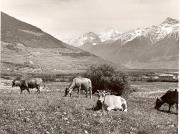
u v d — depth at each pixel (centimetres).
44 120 2225
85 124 2214
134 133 2125
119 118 2491
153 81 13200
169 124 2473
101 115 2539
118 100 2872
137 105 3653
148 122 2470
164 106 3747
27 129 1998
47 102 2952
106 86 4656
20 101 3005
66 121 2255
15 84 4338
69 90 3916
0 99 3159
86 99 3606
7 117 2234
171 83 11581
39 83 4416
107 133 2055
